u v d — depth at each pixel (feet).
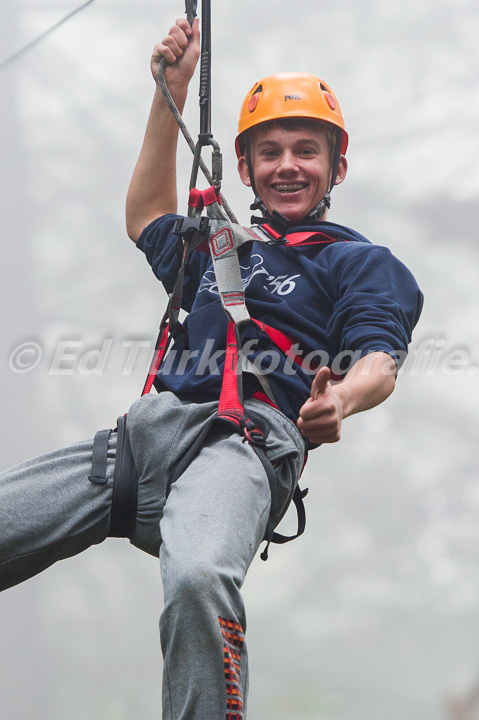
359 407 26.89
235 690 23.02
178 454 27.61
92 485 28.02
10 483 27.91
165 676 23.48
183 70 35.70
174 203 36.50
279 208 33.55
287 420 28.73
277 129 33.76
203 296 31.68
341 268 30.60
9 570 27.68
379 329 28.71
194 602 23.12
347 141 35.63
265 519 26.25
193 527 24.53
